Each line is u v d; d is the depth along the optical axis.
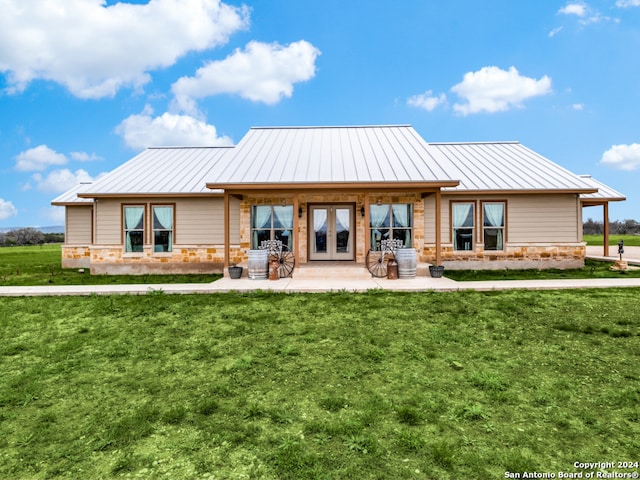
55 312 7.34
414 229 12.26
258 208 12.44
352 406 3.57
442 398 3.70
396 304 7.56
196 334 5.91
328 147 13.48
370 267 11.41
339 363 4.66
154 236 13.55
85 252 15.72
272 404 3.65
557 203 13.32
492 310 6.97
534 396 3.71
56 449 2.99
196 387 4.08
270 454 2.86
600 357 4.73
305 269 11.02
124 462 2.79
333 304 7.64
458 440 2.98
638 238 31.77
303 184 10.53
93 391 4.03
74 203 15.33
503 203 13.34
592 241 28.27
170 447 2.98
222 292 8.87
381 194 12.27
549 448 2.88
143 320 6.71
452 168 14.45
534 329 5.88
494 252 13.30
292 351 5.07
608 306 7.11
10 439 3.16
